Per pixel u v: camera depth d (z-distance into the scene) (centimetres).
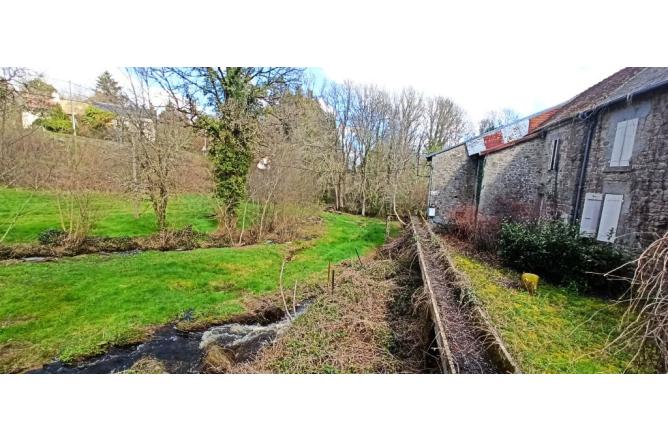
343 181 2389
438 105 2500
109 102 1246
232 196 1179
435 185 1484
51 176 984
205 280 779
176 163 1171
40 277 697
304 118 1848
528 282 673
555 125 1045
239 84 1135
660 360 396
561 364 413
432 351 411
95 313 588
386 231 1495
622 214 752
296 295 721
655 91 674
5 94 974
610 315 562
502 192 1248
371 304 598
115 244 990
